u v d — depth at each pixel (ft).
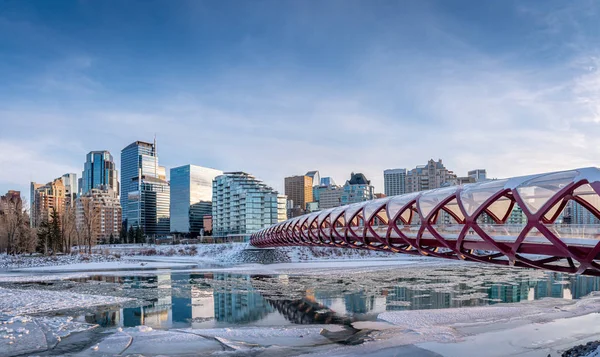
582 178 60.34
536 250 70.74
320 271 250.78
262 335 95.96
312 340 92.79
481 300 145.48
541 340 93.61
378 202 125.70
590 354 76.84
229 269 265.54
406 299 148.05
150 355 81.05
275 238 247.70
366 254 365.20
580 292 161.27
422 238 98.89
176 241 602.85
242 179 560.61
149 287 181.68
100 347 85.51
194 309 129.49
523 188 72.69
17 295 149.89
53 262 302.04
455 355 82.99
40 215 618.85
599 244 57.77
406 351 85.25
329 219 159.12
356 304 138.31
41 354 80.79
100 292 165.58
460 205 83.15
